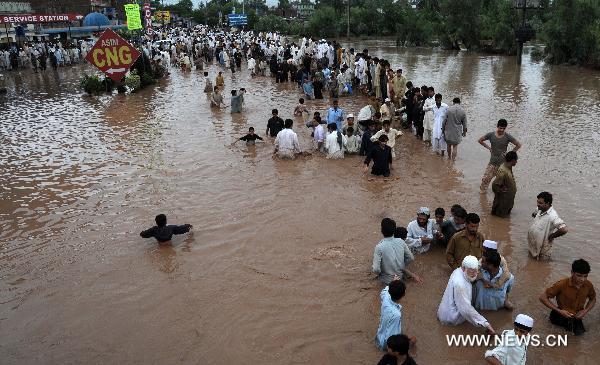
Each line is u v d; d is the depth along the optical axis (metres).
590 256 7.71
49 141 15.04
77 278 7.46
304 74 23.20
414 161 12.59
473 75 27.95
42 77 29.89
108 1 64.62
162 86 25.39
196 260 7.86
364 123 13.48
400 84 17.16
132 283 7.28
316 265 7.62
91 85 22.86
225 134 15.41
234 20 68.06
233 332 6.12
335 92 20.81
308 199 10.18
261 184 11.09
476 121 16.47
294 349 5.79
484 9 49.09
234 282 7.21
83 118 18.14
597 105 18.70
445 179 11.22
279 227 8.92
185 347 5.88
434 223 8.07
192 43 37.66
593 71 29.16
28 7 45.69
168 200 10.28
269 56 32.06
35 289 7.19
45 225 9.28
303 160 12.80
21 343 6.04
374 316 6.39
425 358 5.63
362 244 8.25
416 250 7.91
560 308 6.03
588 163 11.96
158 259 7.94
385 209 9.62
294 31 67.69
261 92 22.89
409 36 51.06
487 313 6.43
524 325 4.96
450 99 20.48
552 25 32.84
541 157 12.49
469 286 6.07
